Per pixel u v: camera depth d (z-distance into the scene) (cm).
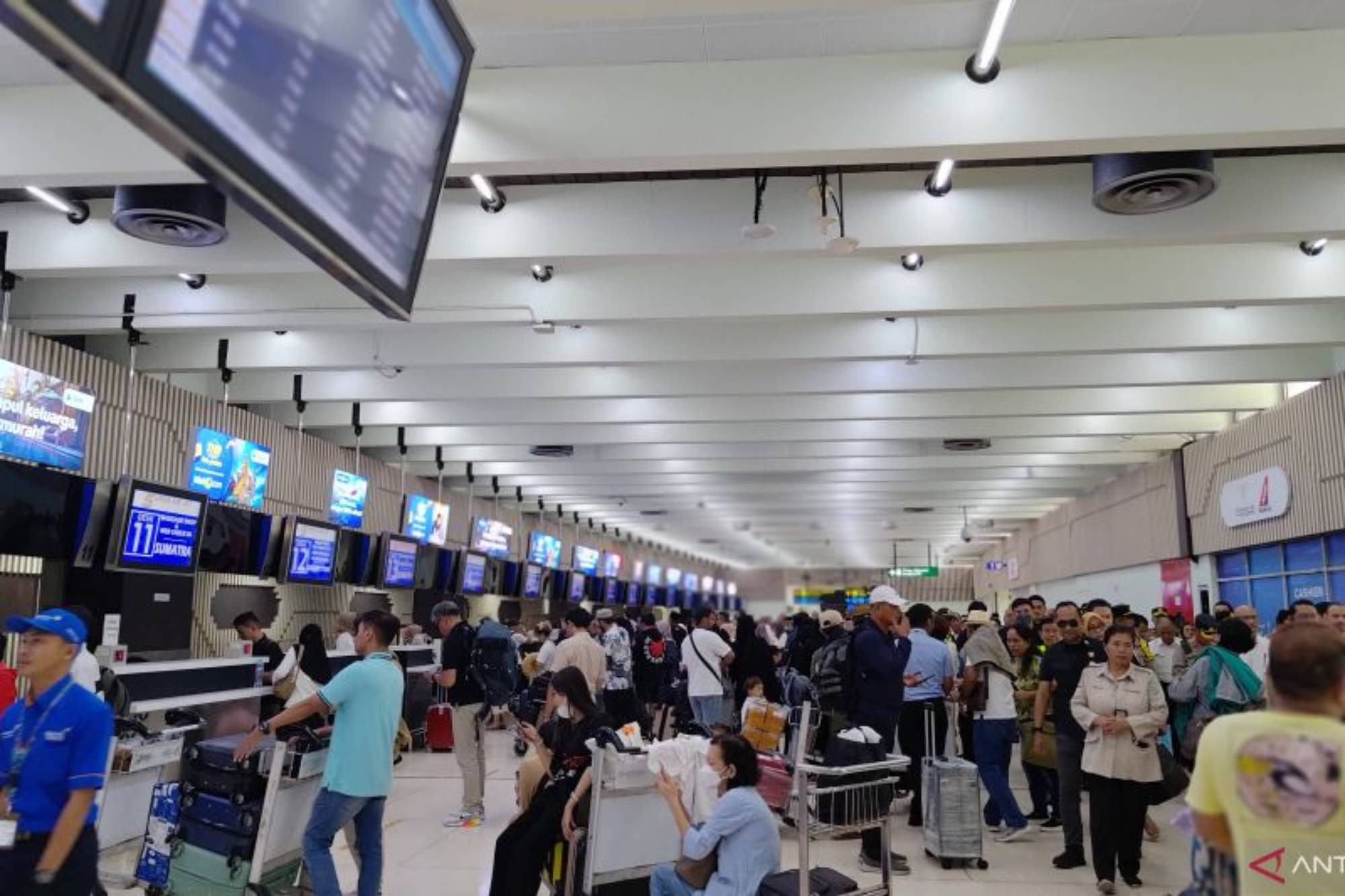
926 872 584
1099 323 900
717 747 397
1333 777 209
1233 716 228
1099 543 1973
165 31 170
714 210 652
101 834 582
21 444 771
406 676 1106
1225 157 618
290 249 670
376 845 461
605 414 1270
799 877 405
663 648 1345
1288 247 742
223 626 1075
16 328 809
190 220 599
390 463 1602
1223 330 880
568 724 484
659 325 960
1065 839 600
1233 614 802
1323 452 1059
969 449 1513
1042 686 634
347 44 237
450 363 966
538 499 2172
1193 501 1466
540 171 529
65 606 851
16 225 688
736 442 1435
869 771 441
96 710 301
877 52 512
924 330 926
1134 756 527
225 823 451
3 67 508
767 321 933
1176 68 495
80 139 521
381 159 264
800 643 1052
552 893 458
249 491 1097
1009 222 628
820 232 637
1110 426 1372
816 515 2523
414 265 296
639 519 2617
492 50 506
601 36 495
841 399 1249
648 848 454
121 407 931
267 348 980
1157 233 616
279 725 439
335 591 1359
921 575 3338
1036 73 502
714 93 516
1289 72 488
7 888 288
